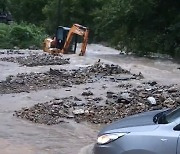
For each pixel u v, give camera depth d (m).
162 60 43.94
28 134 13.47
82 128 14.51
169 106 17.41
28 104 18.44
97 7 89.62
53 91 21.86
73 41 45.75
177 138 7.33
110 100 19.14
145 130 7.68
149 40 49.19
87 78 26.62
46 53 45.28
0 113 16.56
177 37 46.97
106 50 61.97
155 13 49.44
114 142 7.81
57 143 12.49
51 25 96.56
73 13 94.12
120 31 52.06
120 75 28.36
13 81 24.75
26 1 113.56
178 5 48.94
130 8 49.41
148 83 25.48
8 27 65.38
